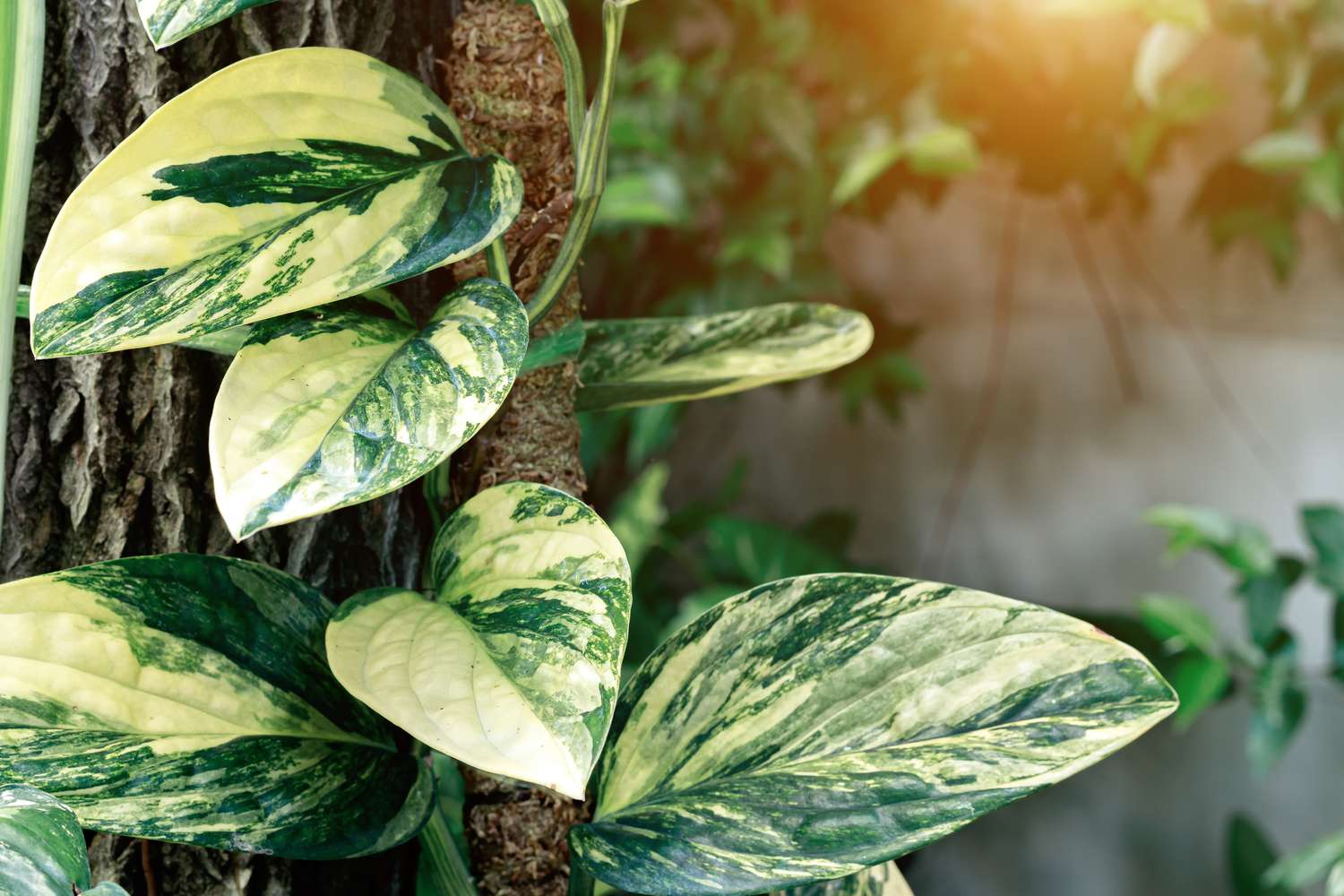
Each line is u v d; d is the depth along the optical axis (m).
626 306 4.25
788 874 1.25
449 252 1.27
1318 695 5.12
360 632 1.27
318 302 1.24
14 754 1.27
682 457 5.70
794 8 3.85
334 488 1.21
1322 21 3.64
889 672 1.30
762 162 3.93
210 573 1.33
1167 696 1.27
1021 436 5.44
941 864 5.64
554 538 1.29
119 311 1.23
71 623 1.29
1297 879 3.28
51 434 1.43
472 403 1.24
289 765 1.31
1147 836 5.40
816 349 1.46
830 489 5.69
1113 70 3.82
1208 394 5.17
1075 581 5.42
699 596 3.95
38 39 1.34
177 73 1.41
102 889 1.22
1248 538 3.68
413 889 1.49
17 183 1.34
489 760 1.21
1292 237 4.30
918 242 5.37
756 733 1.30
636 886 1.26
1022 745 1.26
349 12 1.42
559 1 1.30
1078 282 5.26
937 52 3.77
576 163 1.33
